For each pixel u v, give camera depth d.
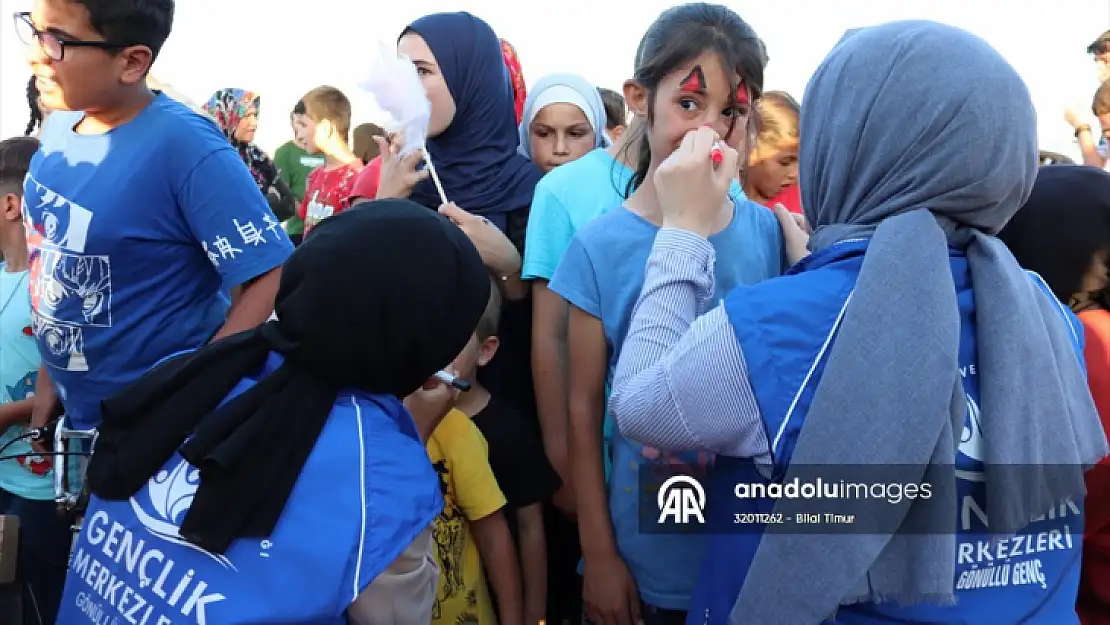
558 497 2.26
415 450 1.31
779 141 3.16
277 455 1.21
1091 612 1.81
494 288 2.31
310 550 1.18
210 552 1.19
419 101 2.40
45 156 2.04
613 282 1.84
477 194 2.78
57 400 2.36
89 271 1.96
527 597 2.28
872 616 1.31
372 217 1.32
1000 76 1.34
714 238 1.83
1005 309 1.30
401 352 1.30
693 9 1.91
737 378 1.32
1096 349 1.78
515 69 3.70
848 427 1.23
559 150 3.08
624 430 1.42
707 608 1.47
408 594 1.28
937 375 1.22
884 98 1.36
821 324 1.31
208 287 2.09
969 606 1.31
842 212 1.43
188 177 1.93
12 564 1.82
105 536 1.29
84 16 1.82
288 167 6.22
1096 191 1.90
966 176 1.32
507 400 2.48
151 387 1.30
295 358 1.27
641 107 2.06
